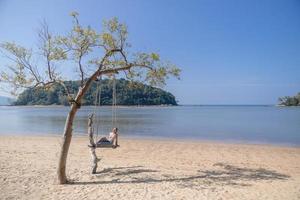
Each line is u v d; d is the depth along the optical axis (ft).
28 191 30.17
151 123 143.54
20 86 33.22
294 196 29.14
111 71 34.04
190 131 104.73
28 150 57.82
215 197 28.58
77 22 33.04
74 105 32.50
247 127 122.72
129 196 28.71
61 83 33.32
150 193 29.66
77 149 60.18
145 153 56.39
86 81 33.24
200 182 34.12
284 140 81.46
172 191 30.37
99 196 28.66
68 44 33.09
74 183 33.19
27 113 280.10
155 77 36.19
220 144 70.28
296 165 45.50
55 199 27.86
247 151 59.36
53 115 232.73
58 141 73.36
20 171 38.42
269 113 284.41
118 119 173.88
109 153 56.18
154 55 35.32
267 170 41.52
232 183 33.86
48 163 43.96
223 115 244.42
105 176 36.40
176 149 61.62
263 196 29.04
